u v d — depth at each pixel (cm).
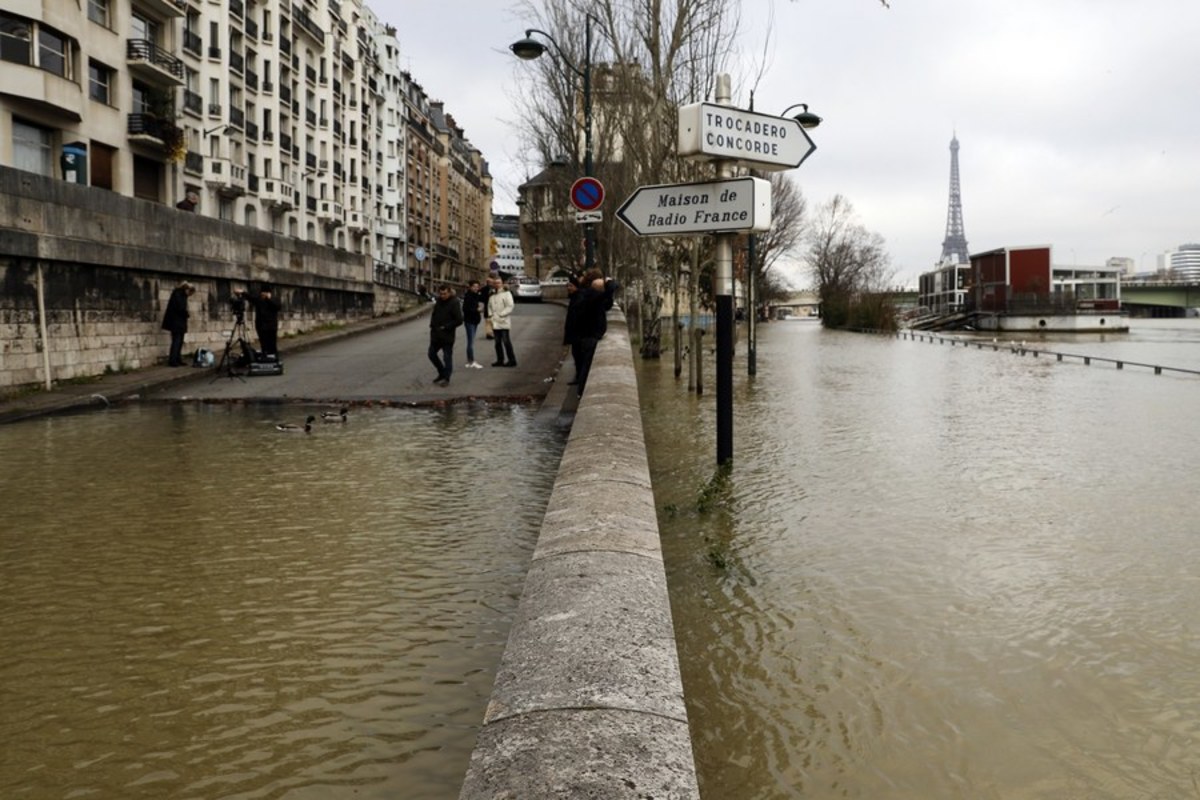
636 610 278
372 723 333
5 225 1431
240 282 2439
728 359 784
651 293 2369
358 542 590
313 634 425
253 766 302
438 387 1588
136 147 3444
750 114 712
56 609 464
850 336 5238
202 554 564
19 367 1476
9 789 289
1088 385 1911
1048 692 370
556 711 211
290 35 5278
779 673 387
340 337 2800
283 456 929
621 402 806
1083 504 727
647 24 2145
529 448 969
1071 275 7425
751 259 2011
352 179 6644
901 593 498
